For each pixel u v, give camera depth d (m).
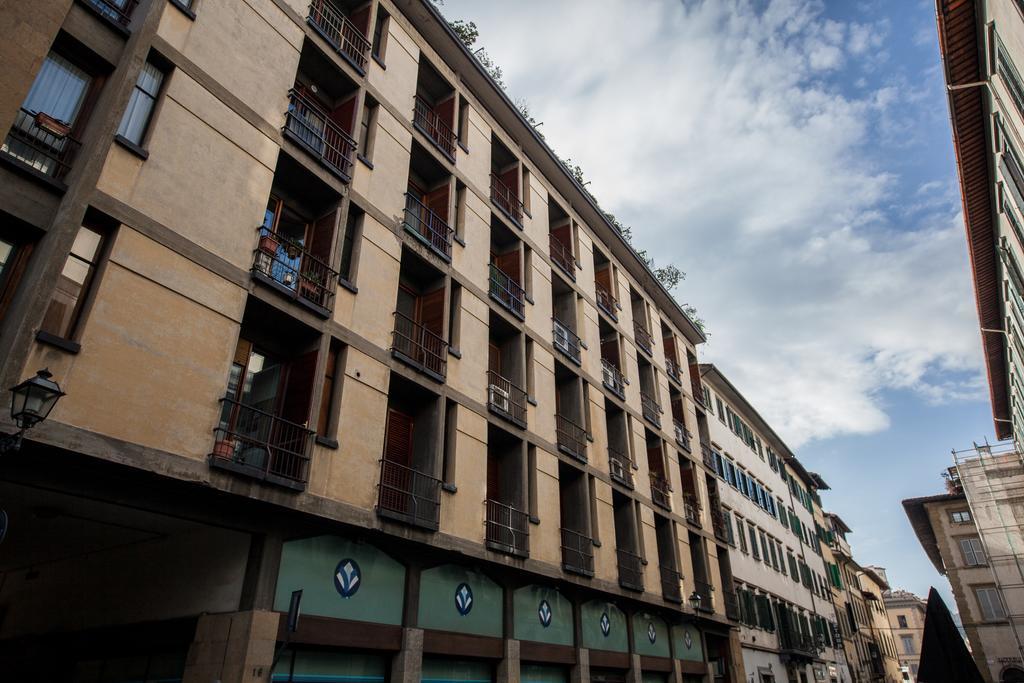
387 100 15.42
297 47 13.21
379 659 11.74
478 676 13.84
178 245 9.80
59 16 9.32
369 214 13.77
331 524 10.98
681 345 31.12
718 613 25.03
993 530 36.66
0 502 9.67
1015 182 15.77
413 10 17.33
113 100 9.45
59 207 8.73
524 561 15.34
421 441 14.11
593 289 23.72
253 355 11.47
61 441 7.78
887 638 66.19
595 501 19.34
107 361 8.54
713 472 29.53
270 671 9.26
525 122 21.08
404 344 14.76
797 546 41.66
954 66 15.81
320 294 12.22
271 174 11.66
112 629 11.27
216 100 11.05
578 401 20.33
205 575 10.37
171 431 9.01
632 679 18.83
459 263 16.56
